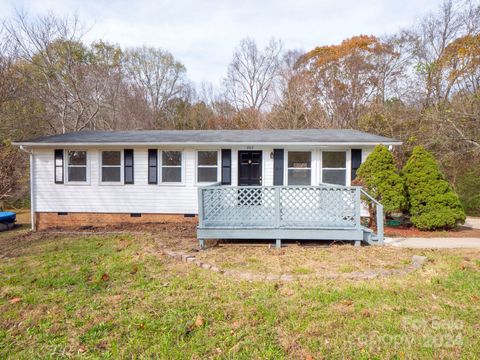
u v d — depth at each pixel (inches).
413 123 590.2
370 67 836.6
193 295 144.5
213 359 95.6
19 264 205.9
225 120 1016.2
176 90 1164.5
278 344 103.3
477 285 149.9
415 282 155.6
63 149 386.0
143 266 192.7
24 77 648.4
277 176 371.9
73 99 761.0
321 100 891.4
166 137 392.2
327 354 97.5
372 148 357.7
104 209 386.9
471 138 478.9
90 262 205.6
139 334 110.6
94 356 98.2
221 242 265.7
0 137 581.3
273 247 244.8
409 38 781.9
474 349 99.0
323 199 252.1
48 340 108.2
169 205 383.2
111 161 386.6
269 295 142.4
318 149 367.6
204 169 380.2
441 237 276.5
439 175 313.0
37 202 390.0
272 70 1080.2
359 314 123.0
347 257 206.8
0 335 112.2
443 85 614.2
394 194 305.7
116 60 961.5
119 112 909.2
